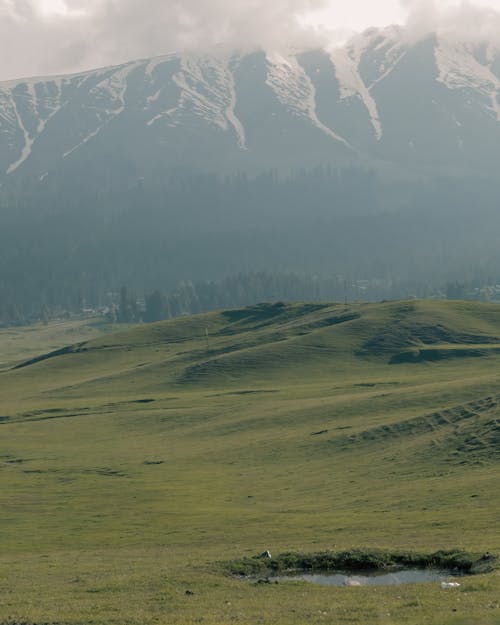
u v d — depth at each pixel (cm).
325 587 7162
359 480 15775
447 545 8800
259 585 7362
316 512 13062
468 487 13062
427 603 6100
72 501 16412
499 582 6688
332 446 19800
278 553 8606
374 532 10538
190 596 6988
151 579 7800
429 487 13762
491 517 10625
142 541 11750
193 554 9750
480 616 5556
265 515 13250
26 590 7812
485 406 18900
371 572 7950
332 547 9231
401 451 17438
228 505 14825
